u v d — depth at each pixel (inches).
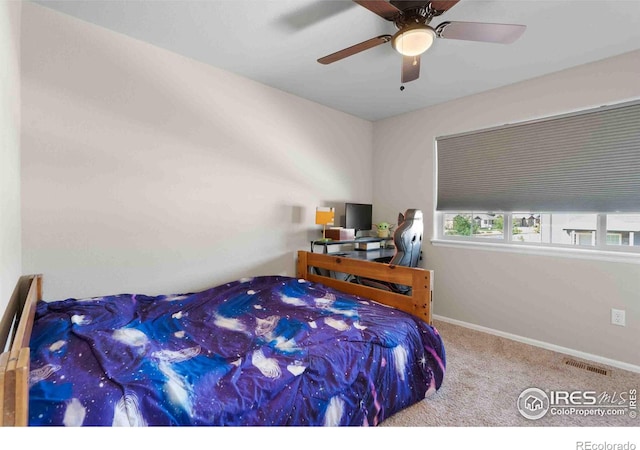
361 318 72.7
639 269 85.5
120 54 80.9
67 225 73.8
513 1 65.6
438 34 63.3
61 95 72.6
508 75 101.6
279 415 46.4
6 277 47.3
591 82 92.0
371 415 58.7
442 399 71.4
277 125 116.1
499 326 112.2
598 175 92.4
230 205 103.9
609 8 67.4
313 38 82.3
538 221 107.6
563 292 98.3
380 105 131.7
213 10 71.1
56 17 71.7
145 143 85.6
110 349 49.6
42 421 34.0
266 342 60.0
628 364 86.7
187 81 93.0
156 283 88.3
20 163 66.6
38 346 49.4
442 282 128.7
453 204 127.5
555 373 83.9
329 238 126.4
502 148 112.5
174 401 39.9
